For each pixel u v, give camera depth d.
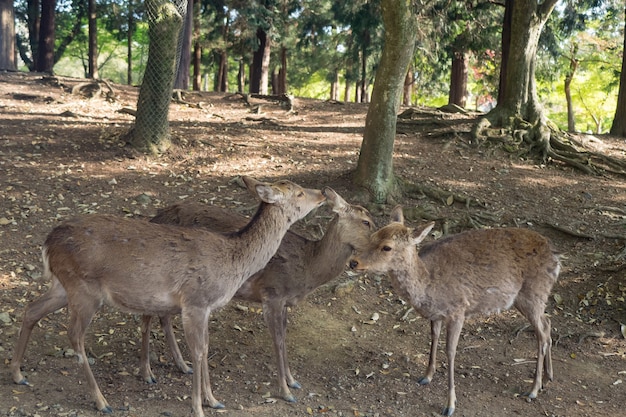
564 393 5.58
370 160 9.20
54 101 14.14
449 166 11.25
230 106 15.57
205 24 25.02
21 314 6.01
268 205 4.83
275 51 30.98
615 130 15.28
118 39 30.00
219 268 4.60
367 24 20.64
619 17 25.95
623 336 6.59
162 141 10.41
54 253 4.41
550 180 11.00
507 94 12.94
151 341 5.96
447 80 30.38
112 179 9.18
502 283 5.38
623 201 10.19
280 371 5.09
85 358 4.46
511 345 6.47
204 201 8.77
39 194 8.52
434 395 5.44
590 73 30.14
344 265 5.21
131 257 4.41
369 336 6.51
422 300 5.20
